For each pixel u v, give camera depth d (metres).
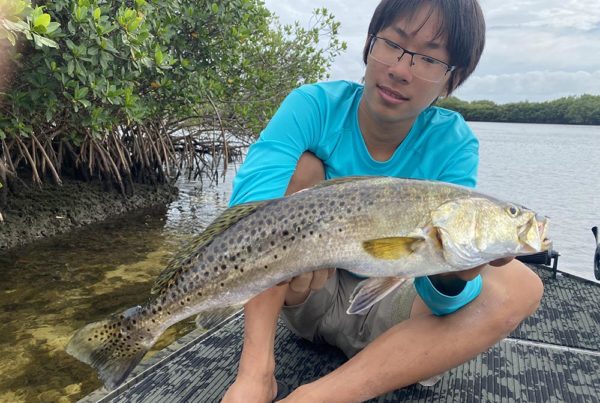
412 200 0.65
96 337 0.70
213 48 2.88
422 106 0.74
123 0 2.13
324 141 0.84
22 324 1.47
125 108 2.20
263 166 0.77
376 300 0.64
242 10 2.87
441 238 0.63
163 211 3.16
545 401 0.80
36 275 1.90
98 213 2.82
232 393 0.69
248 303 0.74
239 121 3.77
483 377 0.86
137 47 2.09
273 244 0.65
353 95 0.86
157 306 0.69
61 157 2.82
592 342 1.01
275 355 0.93
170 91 2.66
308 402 0.68
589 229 3.04
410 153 0.83
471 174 0.81
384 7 0.72
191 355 0.94
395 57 0.71
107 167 2.97
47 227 2.45
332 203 0.65
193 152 3.89
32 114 2.21
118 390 0.81
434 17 0.69
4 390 1.13
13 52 1.80
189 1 2.71
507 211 0.66
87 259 2.12
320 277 0.71
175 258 0.70
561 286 1.35
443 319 0.71
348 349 0.88
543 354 0.95
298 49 3.83
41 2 1.86
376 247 0.63
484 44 0.76
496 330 0.70
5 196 2.32
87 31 1.88
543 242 0.68
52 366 1.24
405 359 0.69
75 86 1.98
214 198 3.64
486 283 0.72
